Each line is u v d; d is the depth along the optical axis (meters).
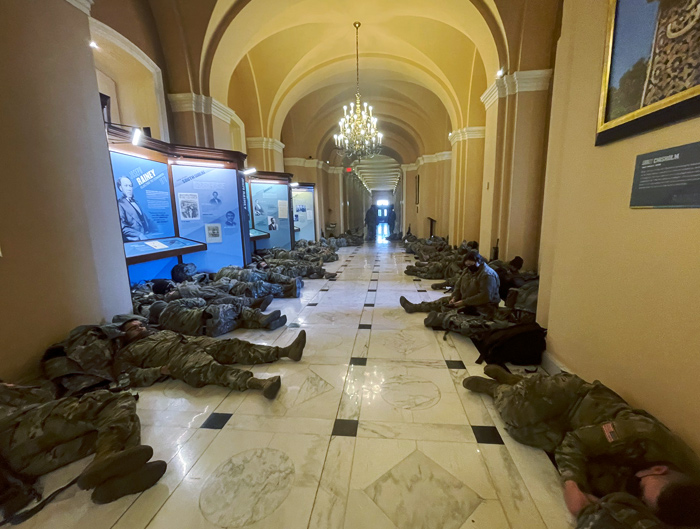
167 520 1.34
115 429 1.60
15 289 2.15
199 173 4.84
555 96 2.45
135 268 4.42
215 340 2.66
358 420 1.96
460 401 2.13
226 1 4.66
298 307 4.30
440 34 6.84
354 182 23.28
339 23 6.61
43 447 1.57
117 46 3.93
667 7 1.35
